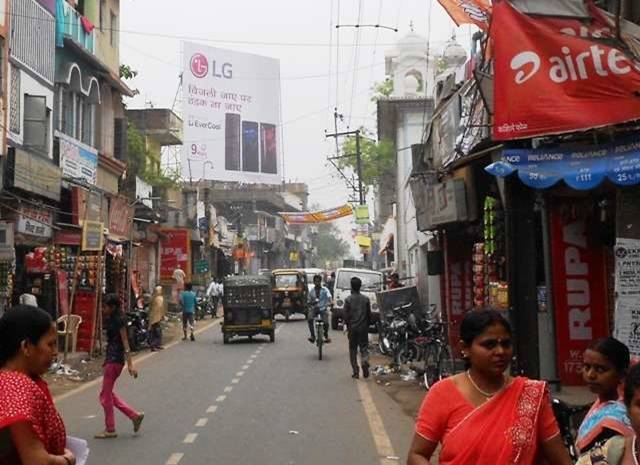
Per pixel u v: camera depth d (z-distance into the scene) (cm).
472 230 1591
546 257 1201
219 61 4731
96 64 2553
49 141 2131
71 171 2300
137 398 1379
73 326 1941
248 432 1066
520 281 868
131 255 2888
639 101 801
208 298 3872
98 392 1459
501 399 370
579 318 1198
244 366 1869
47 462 336
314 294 2156
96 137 2673
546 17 841
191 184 4888
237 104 4806
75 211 2208
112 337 1039
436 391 383
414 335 1667
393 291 2003
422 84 3775
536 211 1244
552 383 1155
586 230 1203
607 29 836
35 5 2047
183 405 1300
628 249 897
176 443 991
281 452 941
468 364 387
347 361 1950
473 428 365
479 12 1070
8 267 1684
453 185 1366
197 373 1741
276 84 4966
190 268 4209
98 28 2678
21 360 362
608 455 327
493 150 1071
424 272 2862
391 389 1462
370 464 879
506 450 358
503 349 375
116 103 2925
